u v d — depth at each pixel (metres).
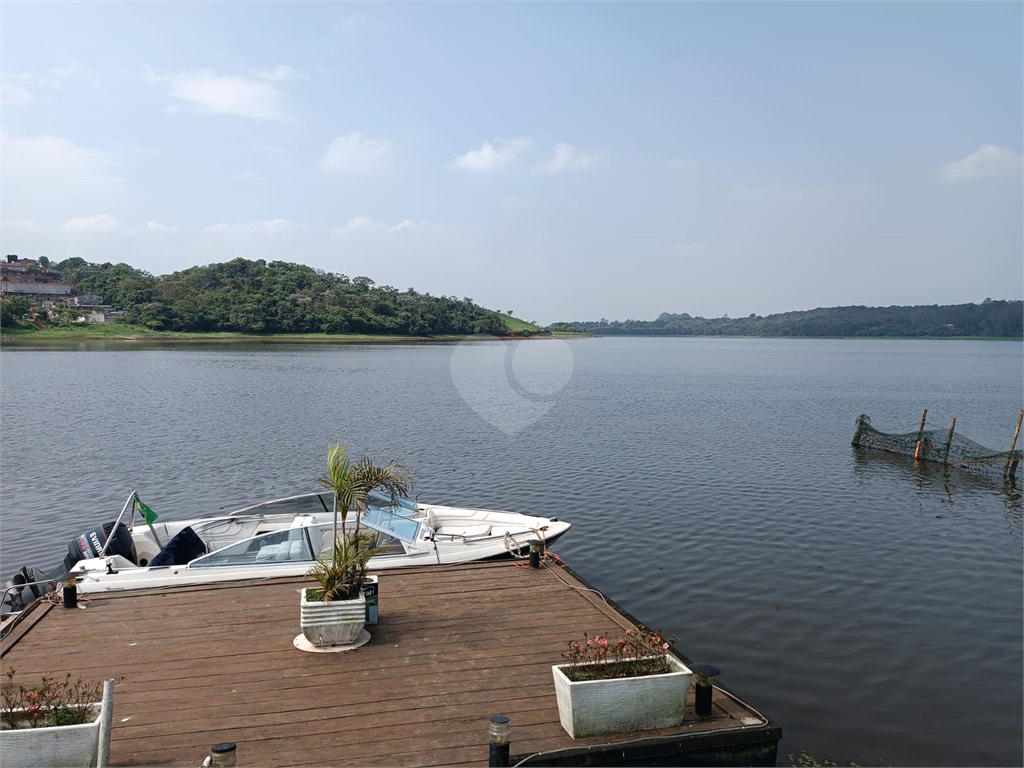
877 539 18.70
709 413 45.34
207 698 7.41
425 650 8.60
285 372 71.19
